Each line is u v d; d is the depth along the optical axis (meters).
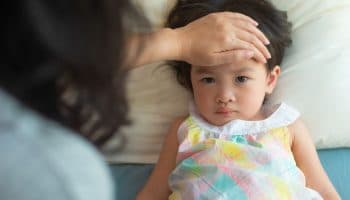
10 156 0.37
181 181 0.94
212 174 0.92
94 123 0.47
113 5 0.40
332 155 1.07
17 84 0.38
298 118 1.03
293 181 0.92
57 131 0.41
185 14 1.04
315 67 1.05
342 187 1.01
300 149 1.01
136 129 1.11
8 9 0.36
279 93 1.06
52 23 0.36
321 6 1.07
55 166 0.39
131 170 1.11
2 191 0.38
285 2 1.09
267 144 0.96
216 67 0.94
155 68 1.07
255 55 0.93
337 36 1.05
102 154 0.51
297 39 1.07
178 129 1.04
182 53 0.92
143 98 1.10
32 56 0.37
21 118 0.38
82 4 0.38
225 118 0.99
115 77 0.44
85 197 0.42
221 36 0.90
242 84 0.96
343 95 1.03
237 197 0.88
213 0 1.04
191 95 1.07
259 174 0.90
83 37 0.38
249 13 1.00
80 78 0.40
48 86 0.40
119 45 0.42
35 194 0.38
